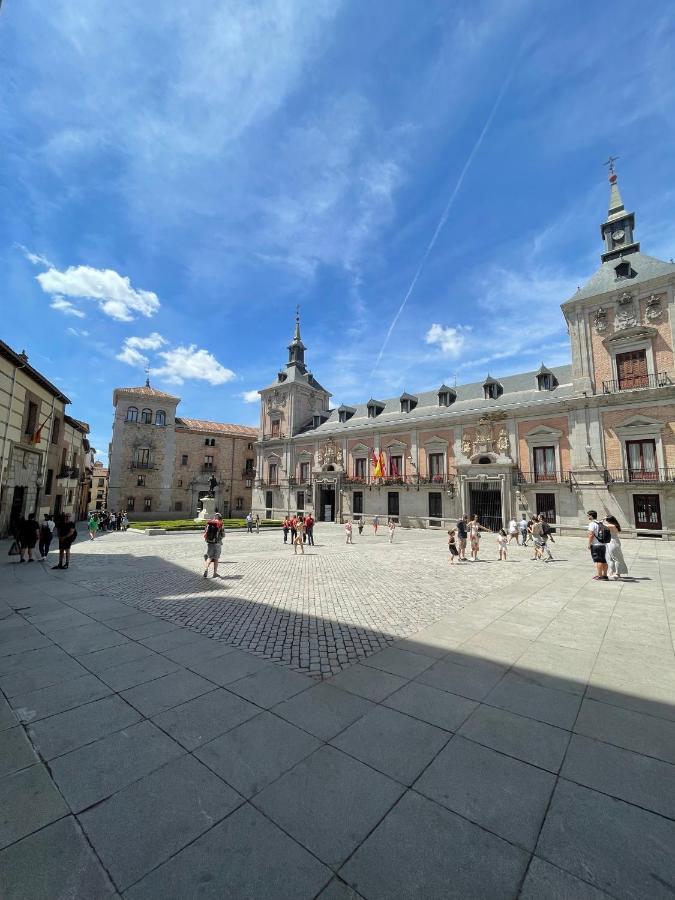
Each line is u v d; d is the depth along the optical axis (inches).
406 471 1446.9
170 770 121.0
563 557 641.0
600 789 112.8
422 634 247.9
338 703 161.9
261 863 90.2
